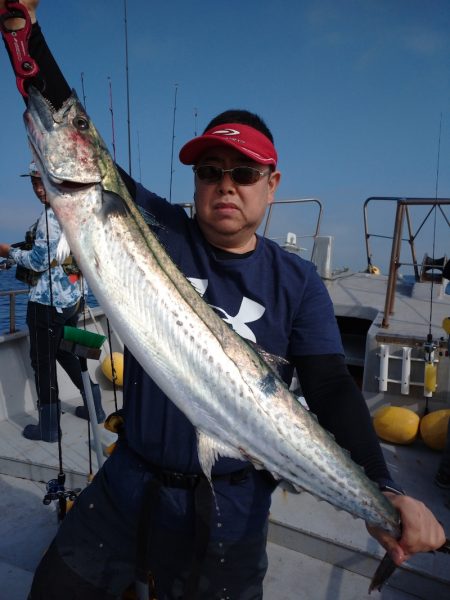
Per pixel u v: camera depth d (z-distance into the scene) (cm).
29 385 211
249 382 81
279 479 87
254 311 87
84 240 81
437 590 113
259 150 82
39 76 85
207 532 79
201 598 84
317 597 115
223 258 88
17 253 171
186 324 81
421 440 186
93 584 86
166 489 82
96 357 120
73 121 81
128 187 95
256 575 87
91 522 86
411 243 292
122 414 96
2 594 114
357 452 80
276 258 89
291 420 81
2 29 81
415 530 72
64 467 159
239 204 83
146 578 81
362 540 125
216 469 82
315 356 88
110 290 81
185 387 79
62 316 176
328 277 296
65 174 80
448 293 286
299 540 129
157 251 84
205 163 83
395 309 240
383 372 189
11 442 178
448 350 177
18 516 145
